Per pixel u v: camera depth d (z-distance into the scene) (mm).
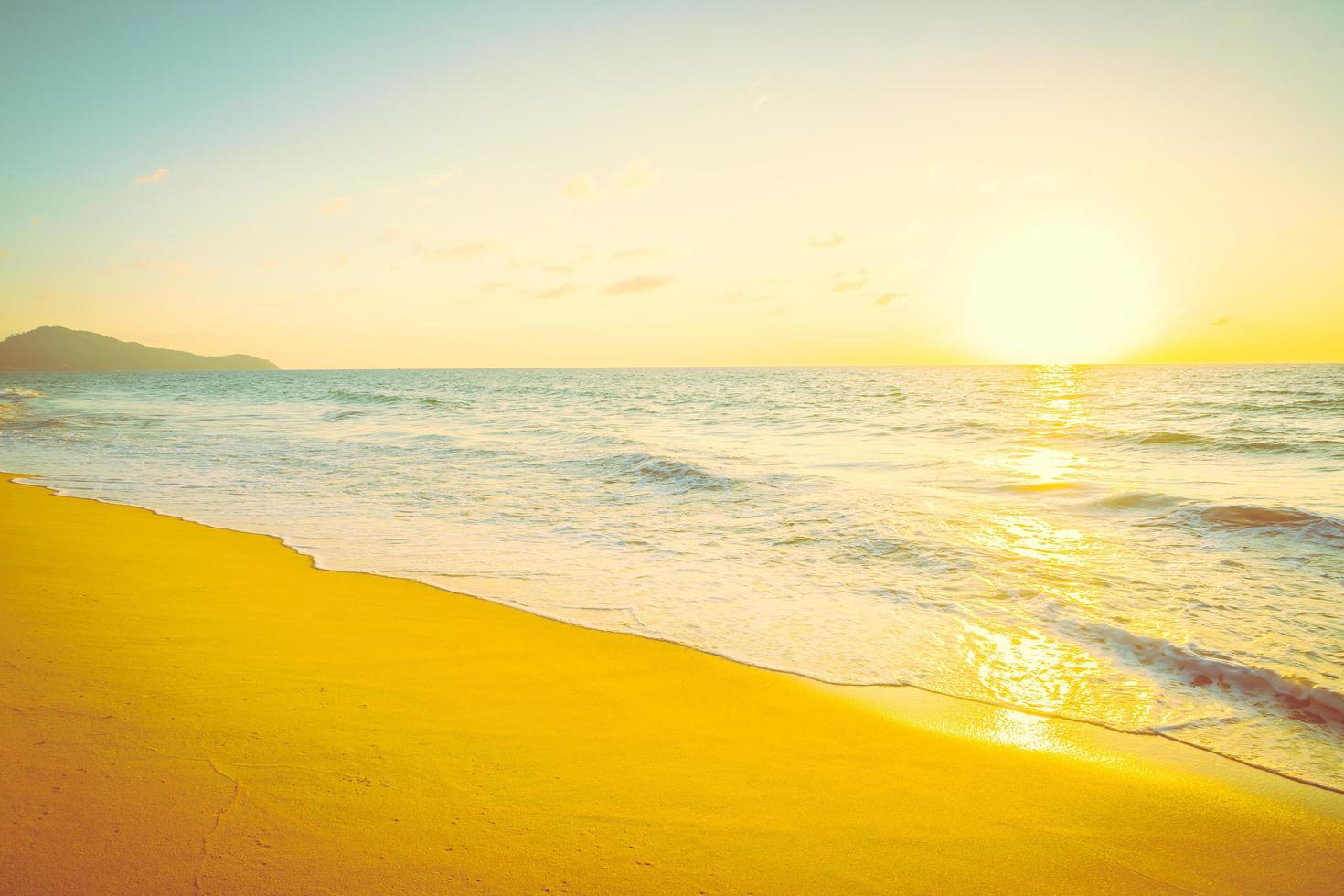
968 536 9227
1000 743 4395
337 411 34062
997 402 37844
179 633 5652
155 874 2744
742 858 3146
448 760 3873
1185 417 26594
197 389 69500
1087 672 5457
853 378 98875
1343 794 3842
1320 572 7609
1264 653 5562
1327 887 3086
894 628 6352
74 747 3693
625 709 4742
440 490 13078
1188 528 9484
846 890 2961
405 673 5145
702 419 28781
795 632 6281
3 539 8812
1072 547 8711
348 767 3697
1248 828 3523
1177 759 4227
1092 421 25016
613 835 3258
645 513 11109
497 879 2871
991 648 5914
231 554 8672
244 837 3016
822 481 12945
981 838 3391
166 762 3605
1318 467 14547
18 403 44062
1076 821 3562
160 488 13422
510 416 30578
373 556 8750
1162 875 3146
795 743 4328
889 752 4262
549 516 11008
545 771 3830
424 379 113062
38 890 2615
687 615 6688
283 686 4723
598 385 71750
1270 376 75812
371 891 2732
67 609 6086
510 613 6691
